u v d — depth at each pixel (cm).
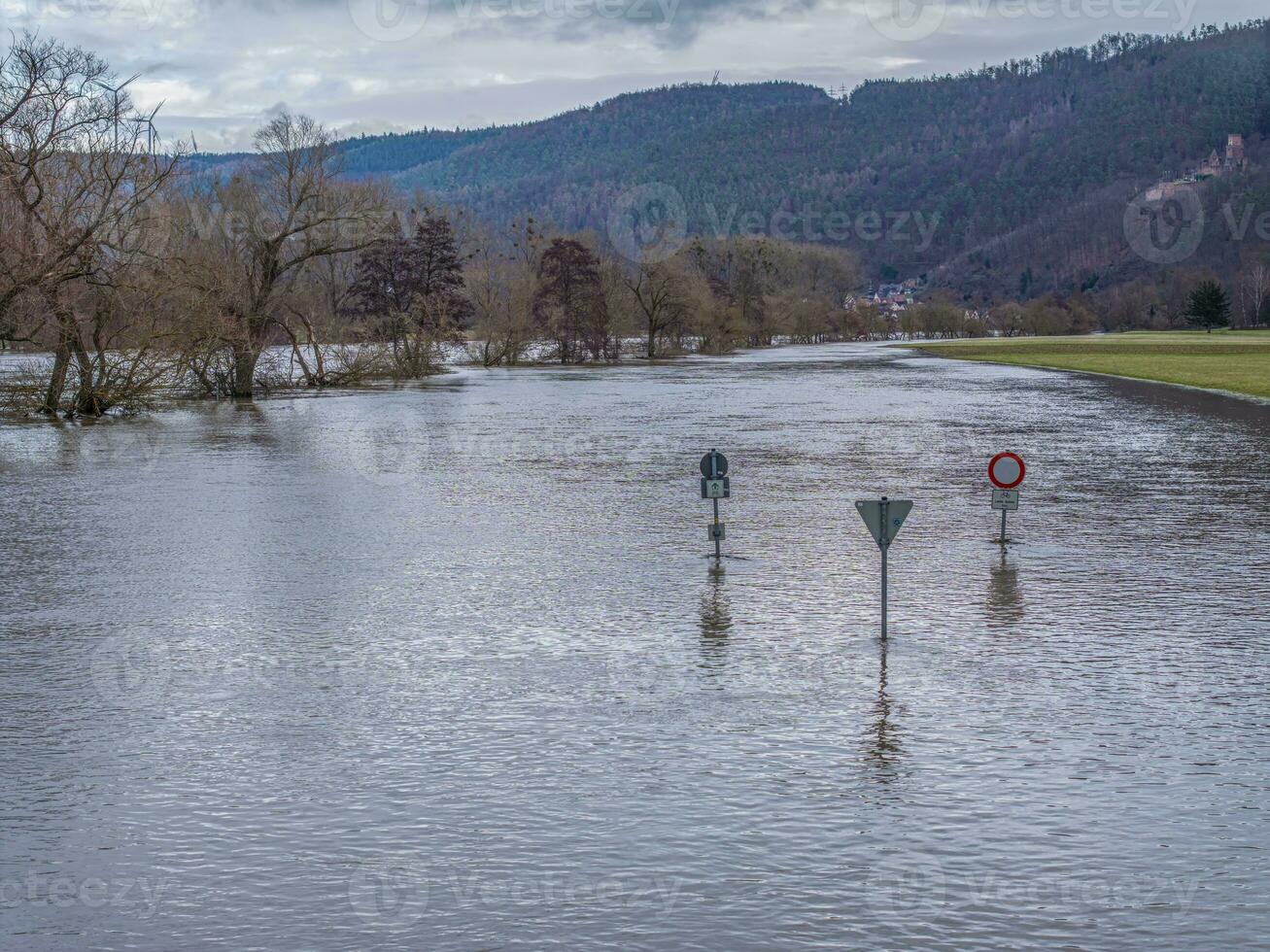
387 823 624
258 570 1323
